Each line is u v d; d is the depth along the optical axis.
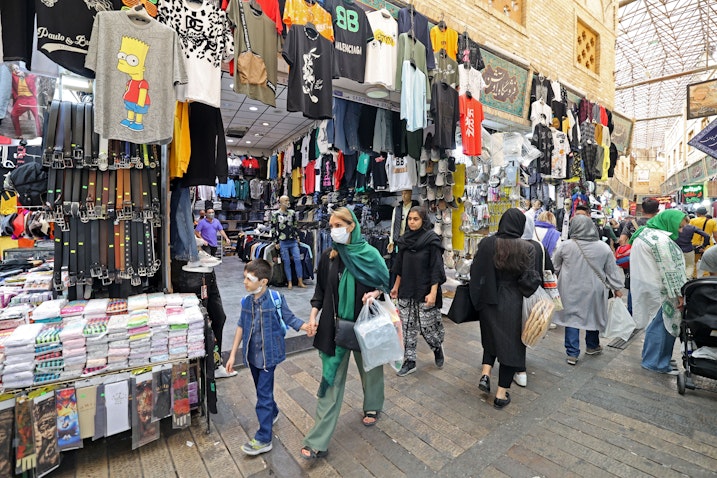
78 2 2.25
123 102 2.30
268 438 2.21
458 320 2.94
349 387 3.10
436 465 2.12
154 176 2.66
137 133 2.34
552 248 4.47
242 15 2.90
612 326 3.54
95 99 2.21
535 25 6.92
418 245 3.24
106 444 2.29
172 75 2.46
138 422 2.20
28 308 2.39
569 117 6.62
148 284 3.02
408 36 4.03
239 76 2.92
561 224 7.36
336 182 6.75
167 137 2.44
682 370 3.47
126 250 2.58
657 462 2.14
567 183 7.87
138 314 2.36
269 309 2.22
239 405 2.77
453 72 4.48
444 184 4.72
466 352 3.89
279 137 10.60
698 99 9.27
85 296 2.61
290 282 6.95
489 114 5.44
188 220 3.00
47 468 1.95
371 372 2.47
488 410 2.73
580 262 3.53
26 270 3.50
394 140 5.01
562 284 3.62
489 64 5.35
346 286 2.23
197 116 2.95
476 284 2.77
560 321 3.60
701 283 2.82
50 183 2.38
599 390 3.05
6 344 1.87
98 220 2.53
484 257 2.73
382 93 4.28
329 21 3.46
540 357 3.81
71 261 2.45
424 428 2.50
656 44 18.62
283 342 2.25
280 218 6.98
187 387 2.37
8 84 2.64
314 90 3.35
